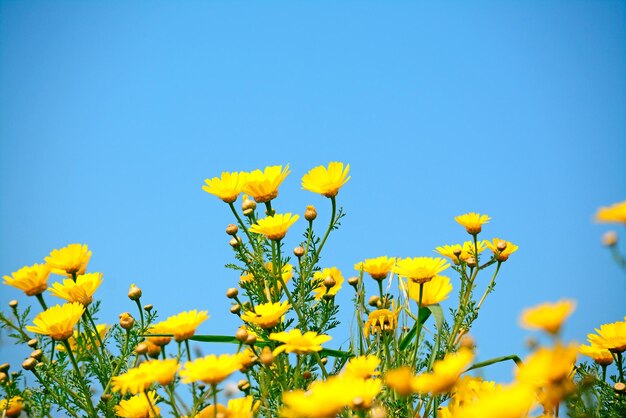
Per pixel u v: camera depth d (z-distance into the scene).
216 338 1.36
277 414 1.27
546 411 1.14
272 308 1.30
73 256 1.39
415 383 1.08
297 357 1.28
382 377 1.29
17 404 1.29
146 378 1.18
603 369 1.27
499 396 0.85
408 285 1.35
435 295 1.34
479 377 1.27
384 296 1.39
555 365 0.98
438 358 1.34
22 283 1.36
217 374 1.16
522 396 0.84
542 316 0.97
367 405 1.08
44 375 1.38
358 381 1.09
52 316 1.33
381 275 1.39
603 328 1.27
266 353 1.27
